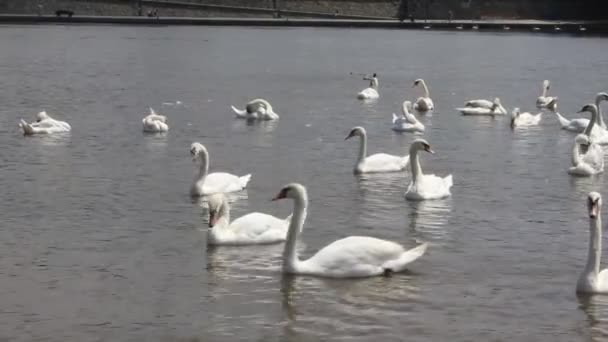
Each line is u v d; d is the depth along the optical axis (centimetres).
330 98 7144
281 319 2298
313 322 2283
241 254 2775
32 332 2214
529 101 7156
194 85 7831
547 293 2483
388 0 19025
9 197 3475
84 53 10844
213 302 2402
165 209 3316
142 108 6216
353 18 18662
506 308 2377
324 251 2608
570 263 2739
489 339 2195
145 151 4516
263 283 2531
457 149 4747
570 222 3219
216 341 2175
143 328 2244
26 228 3047
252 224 2881
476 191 3694
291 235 2592
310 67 9912
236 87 7756
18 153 4409
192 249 2827
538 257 2797
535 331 2241
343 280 2558
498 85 8338
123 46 11969
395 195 3591
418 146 3512
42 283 2528
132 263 2697
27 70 8775
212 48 12100
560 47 13188
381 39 14350
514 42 14088
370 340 2183
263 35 14750
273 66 9925
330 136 5125
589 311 2361
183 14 18125
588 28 17612
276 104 6669
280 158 4384
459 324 2277
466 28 17288
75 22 16612
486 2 18912
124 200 3447
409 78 8938
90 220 3155
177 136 5025
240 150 4597
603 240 2978
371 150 4700
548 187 3800
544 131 5444
